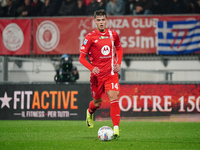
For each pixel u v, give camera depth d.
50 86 41.81
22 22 44.69
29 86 42.19
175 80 43.47
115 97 23.28
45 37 44.59
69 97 41.53
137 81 41.12
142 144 20.75
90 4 48.16
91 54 23.92
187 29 43.44
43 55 44.88
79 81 41.62
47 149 19.02
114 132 22.55
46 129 31.44
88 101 41.25
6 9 49.12
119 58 24.50
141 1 47.28
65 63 41.25
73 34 44.22
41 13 48.91
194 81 40.84
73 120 41.41
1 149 19.14
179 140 23.38
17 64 43.81
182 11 47.31
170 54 43.53
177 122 39.56
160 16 43.56
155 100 41.00
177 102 40.84
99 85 24.25
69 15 48.53
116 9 47.25
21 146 20.20
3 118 42.38
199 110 40.72
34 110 42.00
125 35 43.72
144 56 44.19
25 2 49.09
